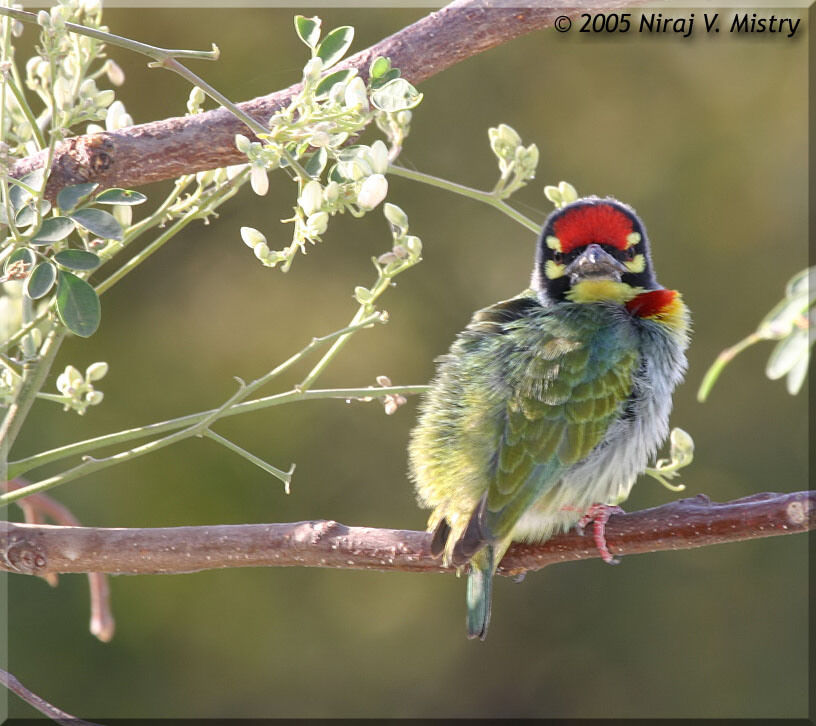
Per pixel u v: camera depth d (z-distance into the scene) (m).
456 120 13.93
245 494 12.85
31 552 5.32
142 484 12.46
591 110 14.20
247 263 13.41
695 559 13.52
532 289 7.41
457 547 5.73
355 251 13.55
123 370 12.84
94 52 5.54
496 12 5.48
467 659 13.41
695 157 14.32
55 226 4.82
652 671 13.32
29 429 11.96
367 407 13.41
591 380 6.42
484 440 6.26
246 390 5.53
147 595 12.52
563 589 13.59
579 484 6.25
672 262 14.12
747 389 13.95
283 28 13.18
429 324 13.54
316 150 5.38
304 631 13.12
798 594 13.33
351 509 13.12
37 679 11.77
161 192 13.05
